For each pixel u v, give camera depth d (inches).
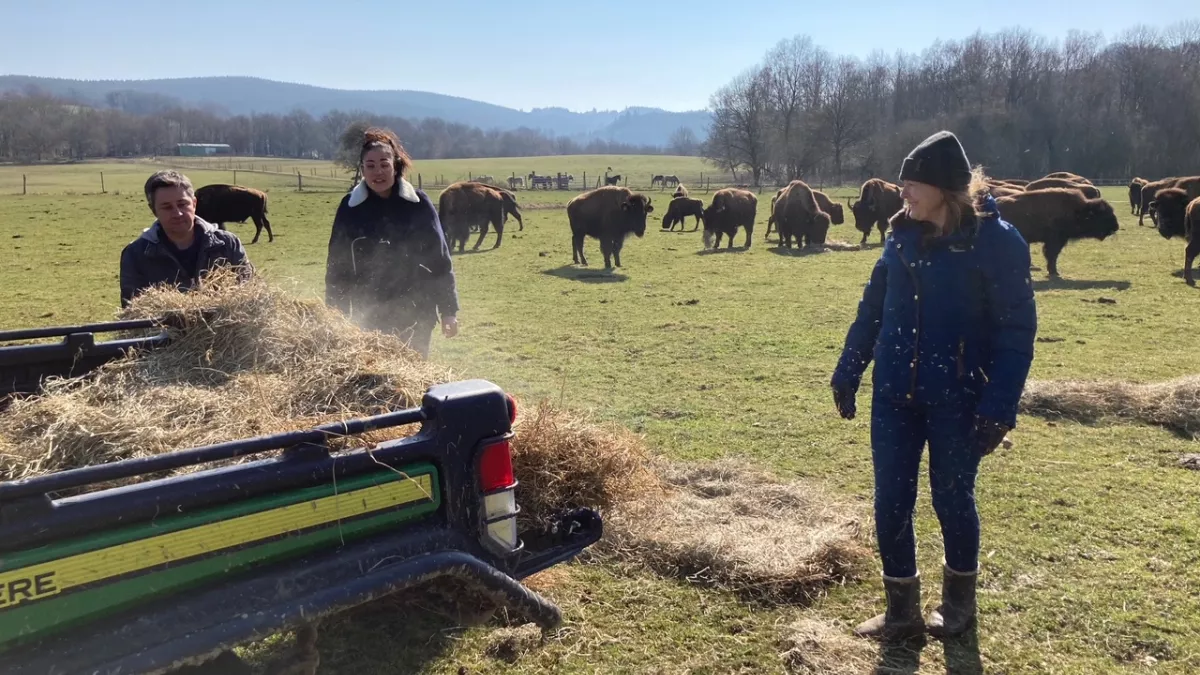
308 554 84.0
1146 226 1000.2
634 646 127.7
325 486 84.4
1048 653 125.6
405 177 189.5
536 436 163.8
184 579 75.6
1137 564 153.4
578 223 657.6
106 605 71.4
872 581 148.8
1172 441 226.2
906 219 122.6
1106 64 2874.0
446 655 123.5
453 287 197.3
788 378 302.4
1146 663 122.7
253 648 120.4
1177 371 306.2
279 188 1868.8
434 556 89.6
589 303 479.2
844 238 910.4
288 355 132.6
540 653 125.3
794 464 210.2
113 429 103.2
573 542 117.3
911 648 126.6
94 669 67.3
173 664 70.3
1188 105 2578.7
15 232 828.0
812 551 152.6
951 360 118.6
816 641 126.8
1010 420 113.2
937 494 124.5
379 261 185.3
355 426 86.8
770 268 645.9
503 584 95.3
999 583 146.7
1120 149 2546.8
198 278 163.9
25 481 66.8
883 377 124.1
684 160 4318.4
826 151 2837.1
